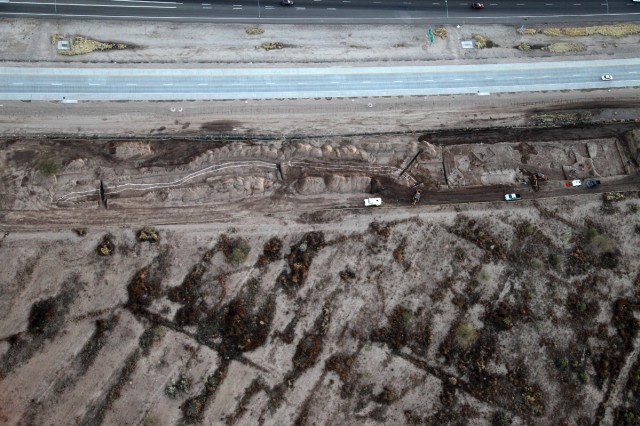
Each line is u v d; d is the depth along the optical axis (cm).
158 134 7125
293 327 6556
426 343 6656
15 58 7150
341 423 6425
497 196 7188
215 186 6844
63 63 7212
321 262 6738
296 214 6875
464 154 7381
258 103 7388
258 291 6606
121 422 6197
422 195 7088
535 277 6944
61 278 6406
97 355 6284
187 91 7325
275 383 6419
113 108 7150
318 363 6506
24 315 6284
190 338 6419
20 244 6425
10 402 6103
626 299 6981
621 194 7300
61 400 6169
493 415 6575
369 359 6569
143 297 6438
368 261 6800
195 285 6538
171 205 6744
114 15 7500
